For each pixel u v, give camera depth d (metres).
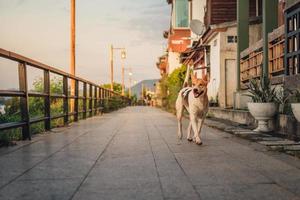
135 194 3.33
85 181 3.83
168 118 15.34
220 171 4.27
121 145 6.48
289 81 8.12
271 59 9.84
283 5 12.91
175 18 32.25
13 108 9.70
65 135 8.16
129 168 4.46
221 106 16.41
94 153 5.58
